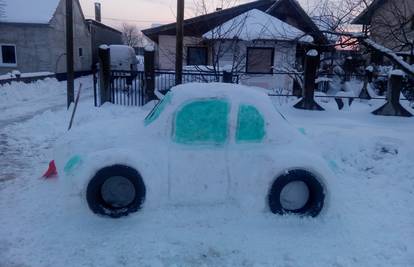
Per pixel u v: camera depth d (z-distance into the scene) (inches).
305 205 178.4
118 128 195.6
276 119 186.9
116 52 970.7
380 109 405.1
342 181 231.3
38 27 955.3
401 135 313.4
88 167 167.8
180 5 477.4
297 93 553.9
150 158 174.1
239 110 180.2
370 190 216.2
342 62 746.8
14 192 206.7
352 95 546.9
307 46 540.4
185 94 182.4
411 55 451.8
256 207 172.7
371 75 600.7
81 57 1279.5
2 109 524.7
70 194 173.5
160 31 886.4
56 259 140.4
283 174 170.9
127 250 146.6
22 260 139.5
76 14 1204.5
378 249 150.5
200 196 174.6
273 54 722.8
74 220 169.6
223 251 147.6
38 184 218.8
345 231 164.9
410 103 498.6
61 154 186.9
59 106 571.5
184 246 150.3
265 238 157.5
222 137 179.6
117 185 172.7
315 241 156.4
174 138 179.0
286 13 901.8
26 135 357.7
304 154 175.5
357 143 285.0
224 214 172.4
